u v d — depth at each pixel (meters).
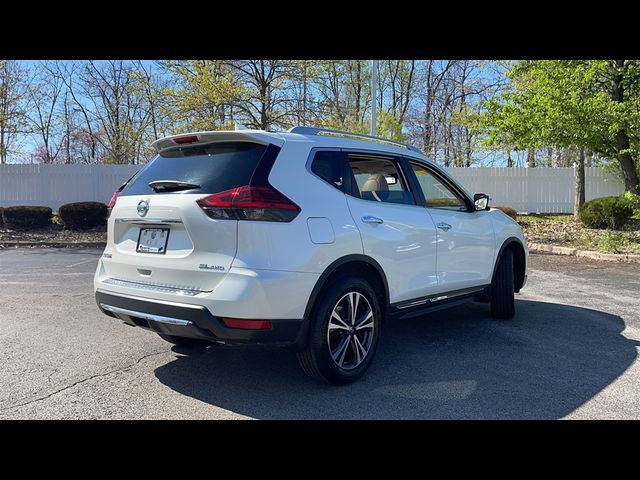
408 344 5.00
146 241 3.79
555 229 15.79
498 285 5.86
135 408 3.49
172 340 4.84
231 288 3.30
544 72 14.29
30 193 18.92
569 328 5.62
